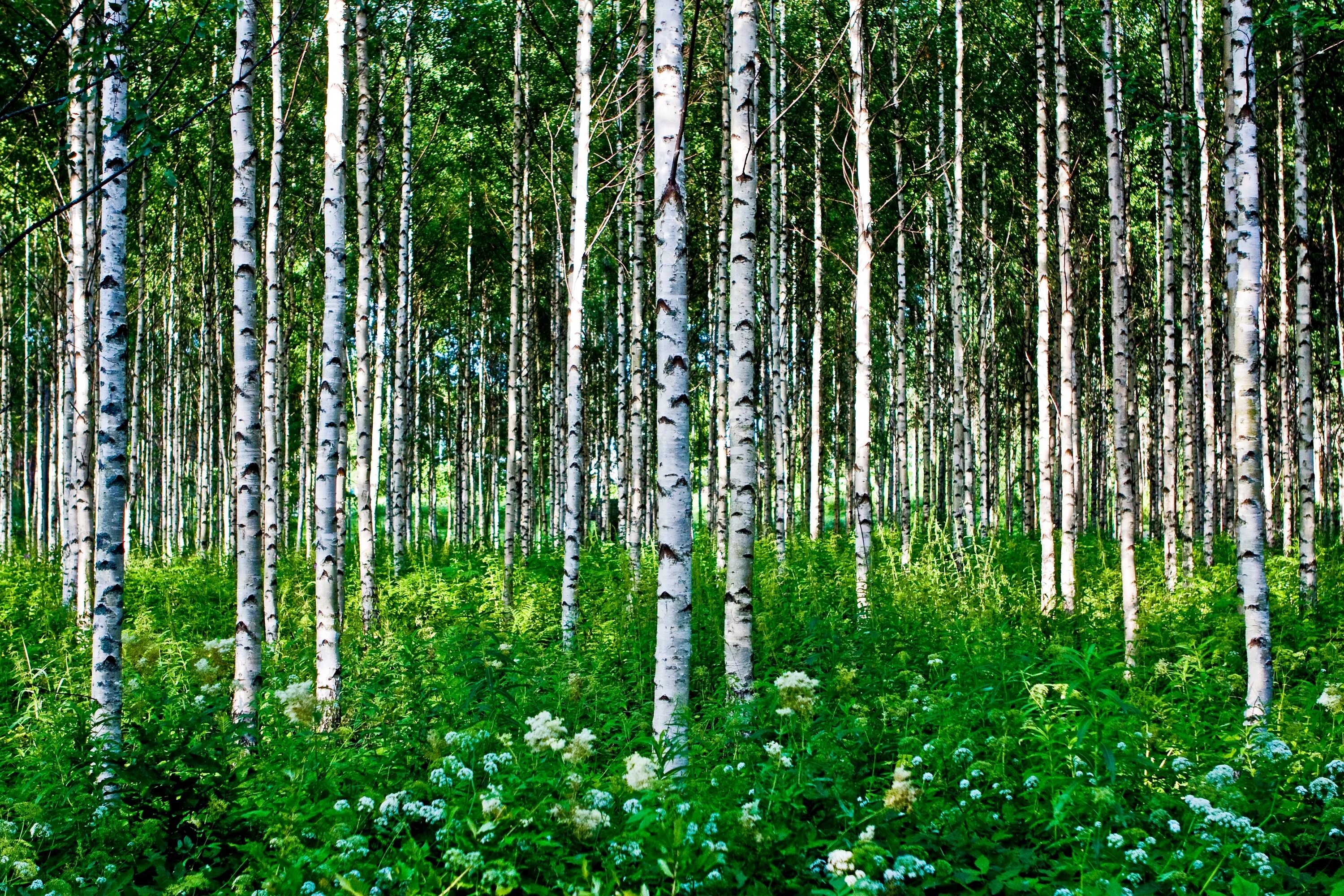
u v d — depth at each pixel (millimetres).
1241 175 7043
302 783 4875
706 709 6266
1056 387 22188
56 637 11617
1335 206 19188
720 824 4117
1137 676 7363
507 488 13258
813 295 24625
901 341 17141
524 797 4711
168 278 22922
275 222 11172
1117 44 17156
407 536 22609
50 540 23406
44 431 31031
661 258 6148
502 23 18047
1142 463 24672
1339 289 19734
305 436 24031
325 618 8477
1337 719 5988
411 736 5941
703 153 19484
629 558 14500
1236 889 3703
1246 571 6797
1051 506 11961
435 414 34812
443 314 31453
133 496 21156
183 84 16188
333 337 8875
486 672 7992
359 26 12852
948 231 20203
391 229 21938
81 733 5250
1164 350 13500
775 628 9570
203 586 15414
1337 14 9664
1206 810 4281
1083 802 4535
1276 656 8375
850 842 4371
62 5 9188
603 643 8570
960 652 7852
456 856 3824
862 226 12180
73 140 12500
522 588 13508
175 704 7066
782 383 17188
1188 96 16641
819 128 18391
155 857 4680
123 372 6277
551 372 26578
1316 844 4590
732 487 6832
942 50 18906
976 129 20734
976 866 4336
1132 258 22453
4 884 4078
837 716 6480
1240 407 6953
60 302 15930
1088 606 10906
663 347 6117
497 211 23391
